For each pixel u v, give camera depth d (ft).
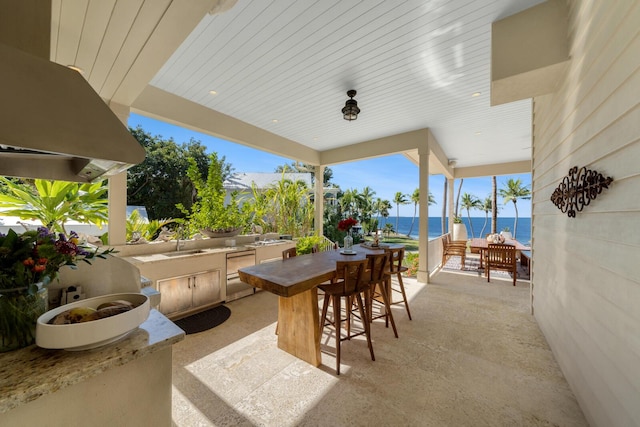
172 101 11.32
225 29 7.43
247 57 8.77
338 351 6.78
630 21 3.94
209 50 8.42
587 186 5.28
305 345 7.24
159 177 31.71
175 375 6.61
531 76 6.98
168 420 3.49
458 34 7.66
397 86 10.68
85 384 2.82
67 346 2.68
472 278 17.01
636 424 3.80
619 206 4.30
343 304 12.25
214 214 13.70
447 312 11.03
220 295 11.61
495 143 18.75
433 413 5.39
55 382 2.42
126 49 6.42
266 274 6.94
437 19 7.07
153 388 3.36
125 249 10.00
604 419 4.65
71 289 3.91
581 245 5.82
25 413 2.45
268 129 15.94
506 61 7.02
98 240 9.17
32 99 2.62
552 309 7.94
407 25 7.27
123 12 5.23
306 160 19.42
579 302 5.86
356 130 16.14
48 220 9.88
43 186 9.70
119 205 9.91
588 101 5.41
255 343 8.25
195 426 5.06
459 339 8.60
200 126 12.46
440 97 11.69
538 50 6.66
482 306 11.75
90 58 6.77
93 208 11.10
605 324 4.71
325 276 6.99
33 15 3.52
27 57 2.73
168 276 9.78
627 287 4.07
